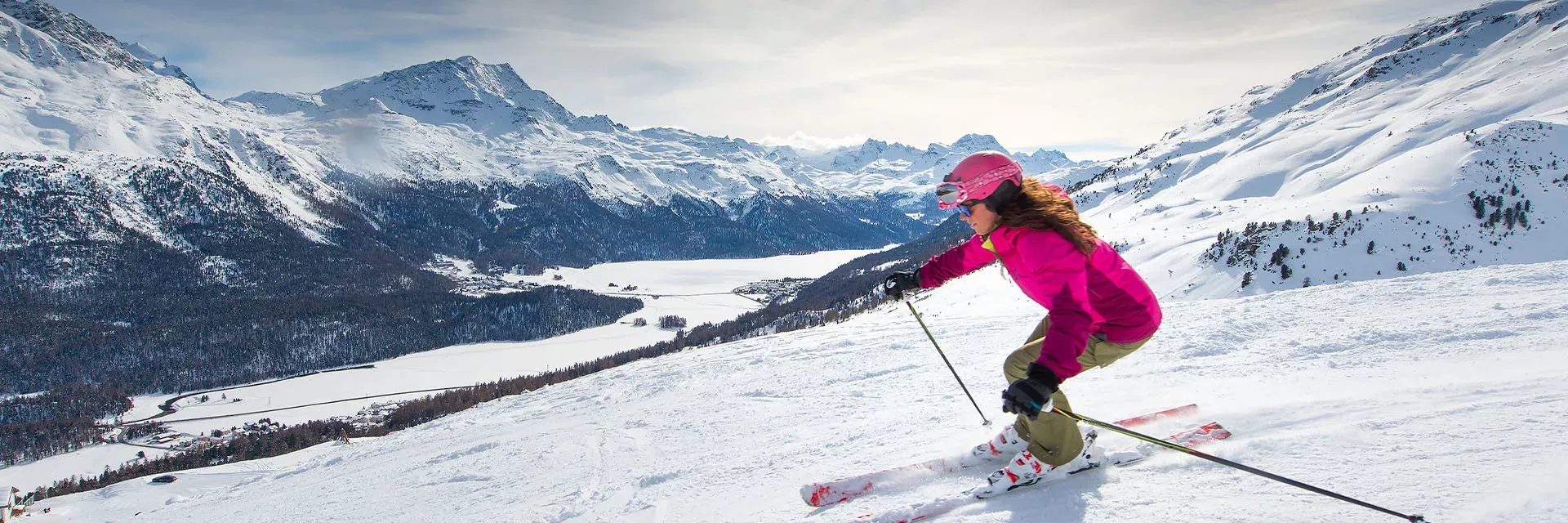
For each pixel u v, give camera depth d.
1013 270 2.43
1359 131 116.50
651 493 4.49
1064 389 5.22
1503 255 56.72
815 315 105.12
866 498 2.84
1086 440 2.59
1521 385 2.92
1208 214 90.31
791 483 3.73
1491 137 76.75
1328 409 3.00
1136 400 4.29
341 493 8.19
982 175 2.26
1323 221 63.72
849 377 8.70
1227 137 176.75
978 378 6.95
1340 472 2.26
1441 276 9.23
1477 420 2.50
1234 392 4.18
